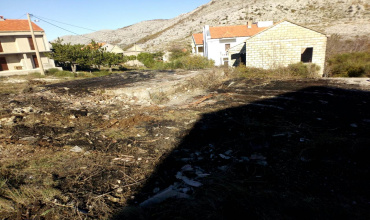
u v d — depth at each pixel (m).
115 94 9.08
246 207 2.34
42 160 3.48
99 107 7.21
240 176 3.02
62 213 2.30
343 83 10.48
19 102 7.32
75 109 6.71
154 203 2.48
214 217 2.21
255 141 4.19
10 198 2.50
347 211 2.26
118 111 6.75
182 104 7.85
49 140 4.29
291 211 2.28
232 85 11.35
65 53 23.53
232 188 2.68
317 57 15.99
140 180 3.01
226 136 4.56
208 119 5.79
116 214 2.31
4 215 2.23
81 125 5.35
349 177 2.88
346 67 14.56
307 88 9.59
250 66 17.58
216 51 27.78
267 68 17.23
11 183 2.79
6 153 3.66
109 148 4.07
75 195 2.62
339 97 7.70
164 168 3.34
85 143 4.25
